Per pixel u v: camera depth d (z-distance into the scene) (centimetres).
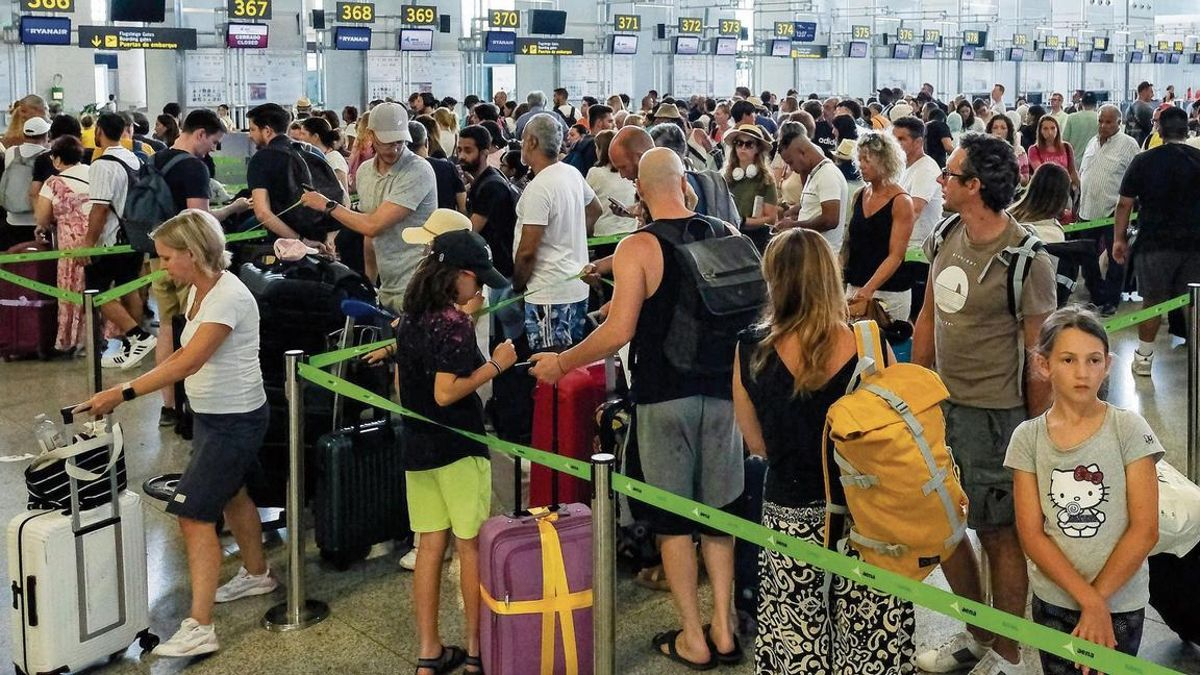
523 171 825
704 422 368
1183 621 386
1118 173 897
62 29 1766
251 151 1246
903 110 996
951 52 3061
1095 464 282
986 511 344
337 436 463
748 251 369
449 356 360
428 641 387
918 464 266
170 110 1383
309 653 405
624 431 428
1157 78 3616
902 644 294
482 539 357
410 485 381
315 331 498
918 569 278
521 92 2372
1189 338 474
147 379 383
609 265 514
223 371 396
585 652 360
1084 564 285
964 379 345
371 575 471
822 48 2769
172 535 512
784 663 307
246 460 404
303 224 638
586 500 471
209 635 402
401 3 2175
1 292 827
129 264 793
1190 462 479
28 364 827
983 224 340
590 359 356
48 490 382
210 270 393
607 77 2453
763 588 313
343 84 2119
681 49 2534
